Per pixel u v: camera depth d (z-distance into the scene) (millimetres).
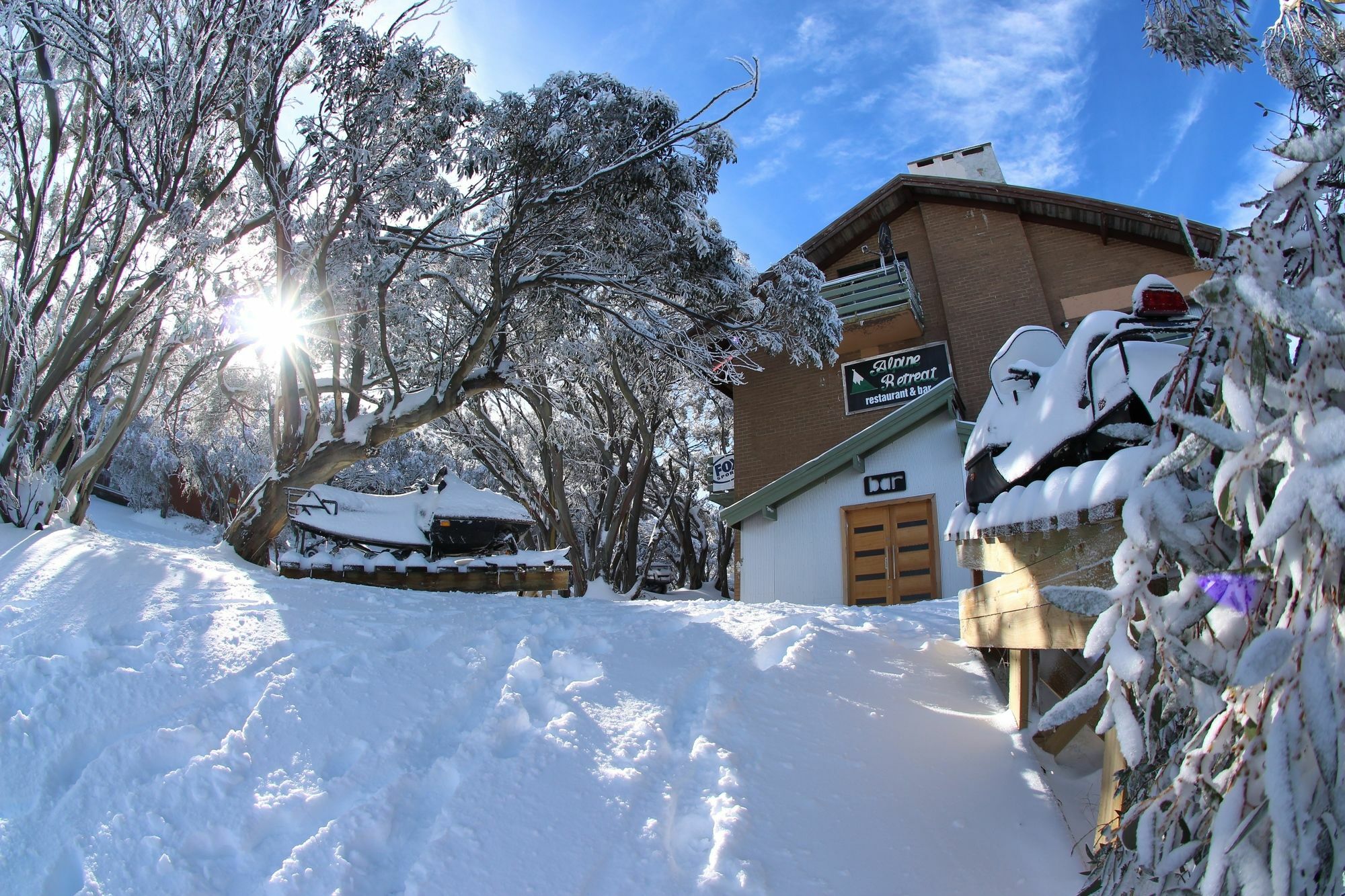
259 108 11664
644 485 27359
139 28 9984
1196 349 2986
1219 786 2404
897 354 18141
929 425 15094
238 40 10633
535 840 3514
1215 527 2799
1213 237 16500
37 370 9438
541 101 13609
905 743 4566
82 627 5262
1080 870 3623
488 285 16266
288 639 5297
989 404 5406
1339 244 2590
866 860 3592
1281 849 2109
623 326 16359
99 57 9742
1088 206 17484
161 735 4008
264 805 3639
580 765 4031
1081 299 17688
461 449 25781
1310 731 2160
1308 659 2223
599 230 15211
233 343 12539
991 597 4918
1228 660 2568
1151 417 4035
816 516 15539
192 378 12727
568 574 13203
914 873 3566
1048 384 4688
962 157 22578
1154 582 3502
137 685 4473
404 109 12859
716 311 16672
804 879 3400
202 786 3703
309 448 13211
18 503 8648
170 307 10570
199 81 10406
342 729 4262
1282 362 2389
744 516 15820
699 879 3355
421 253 15359
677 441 29422
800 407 18766
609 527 24219
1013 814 4070
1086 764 4531
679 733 4434
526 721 4453
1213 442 2387
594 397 25531
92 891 3164
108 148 9695
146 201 9781
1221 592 2529
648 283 15477
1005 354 5379
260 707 4324
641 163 14328
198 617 5574
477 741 4176
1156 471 2619
